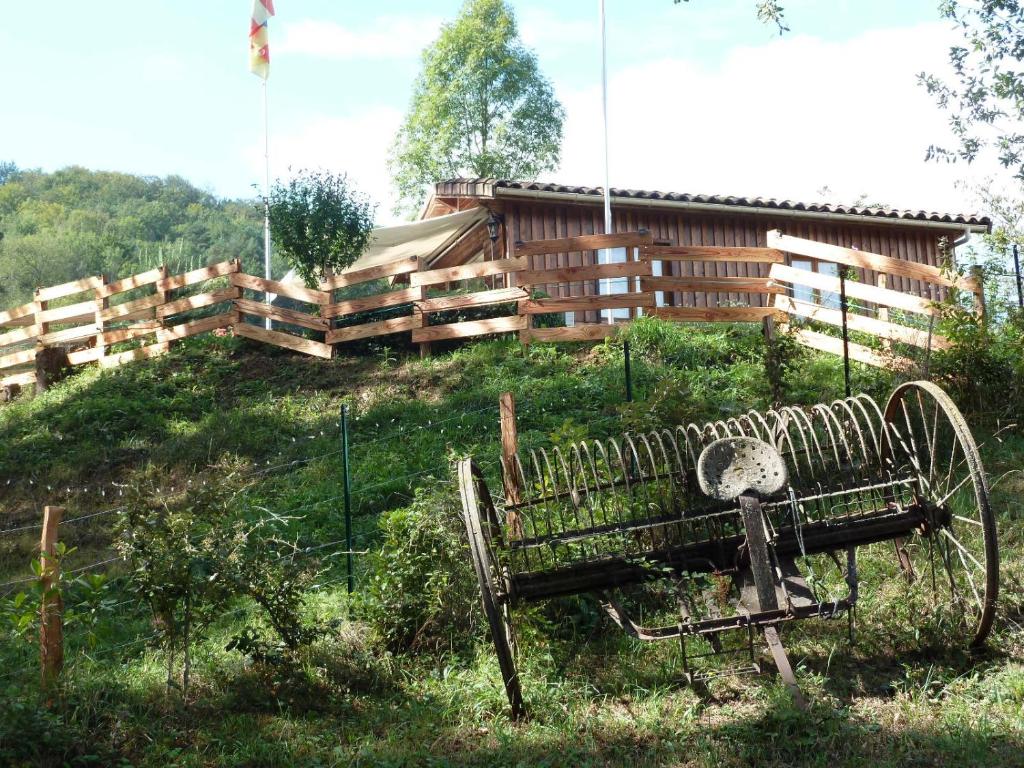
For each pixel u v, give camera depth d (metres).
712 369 13.16
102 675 6.93
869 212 19.77
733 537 6.80
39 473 13.45
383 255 20.91
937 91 16.89
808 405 10.87
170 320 19.47
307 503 11.00
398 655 7.16
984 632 6.26
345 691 6.71
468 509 6.28
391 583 7.49
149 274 17.80
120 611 8.80
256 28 24.75
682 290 14.78
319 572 8.88
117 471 13.20
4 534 11.47
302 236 17.30
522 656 6.85
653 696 6.20
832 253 14.15
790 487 6.52
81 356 18.14
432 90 35.16
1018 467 9.74
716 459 6.54
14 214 75.94
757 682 6.24
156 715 6.37
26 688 6.34
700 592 7.42
